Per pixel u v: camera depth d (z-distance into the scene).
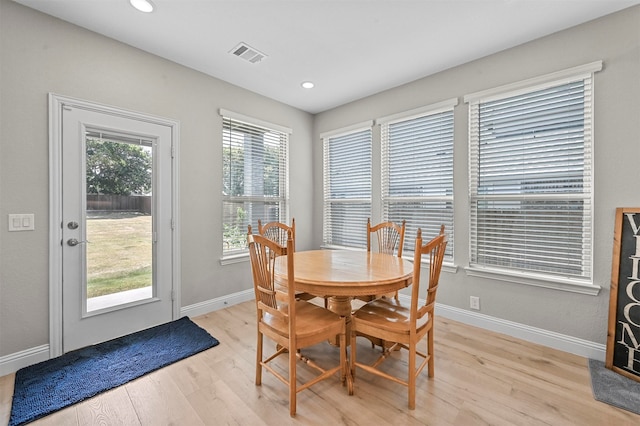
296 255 2.61
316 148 4.23
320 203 4.18
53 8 2.01
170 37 2.37
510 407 1.62
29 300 2.02
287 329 1.65
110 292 2.41
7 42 1.92
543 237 2.36
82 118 2.23
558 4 1.94
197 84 2.94
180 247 2.83
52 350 2.10
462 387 1.79
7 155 1.92
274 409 1.61
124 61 2.45
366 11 2.04
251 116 3.43
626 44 1.97
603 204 2.07
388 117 3.33
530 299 2.39
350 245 3.83
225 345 2.34
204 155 3.01
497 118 2.58
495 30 2.24
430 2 1.94
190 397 1.71
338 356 2.19
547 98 2.32
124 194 2.48
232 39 2.39
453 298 2.83
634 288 1.88
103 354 2.16
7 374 1.92
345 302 2.32
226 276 3.22
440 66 2.81
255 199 3.54
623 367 1.90
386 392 1.76
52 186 2.10
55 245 2.12
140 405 1.64
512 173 2.51
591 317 2.12
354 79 3.10
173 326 2.65
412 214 3.19
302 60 2.72
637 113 1.94
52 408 1.59
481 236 2.70
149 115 2.60
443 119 2.93
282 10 2.03
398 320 1.77
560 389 1.77
